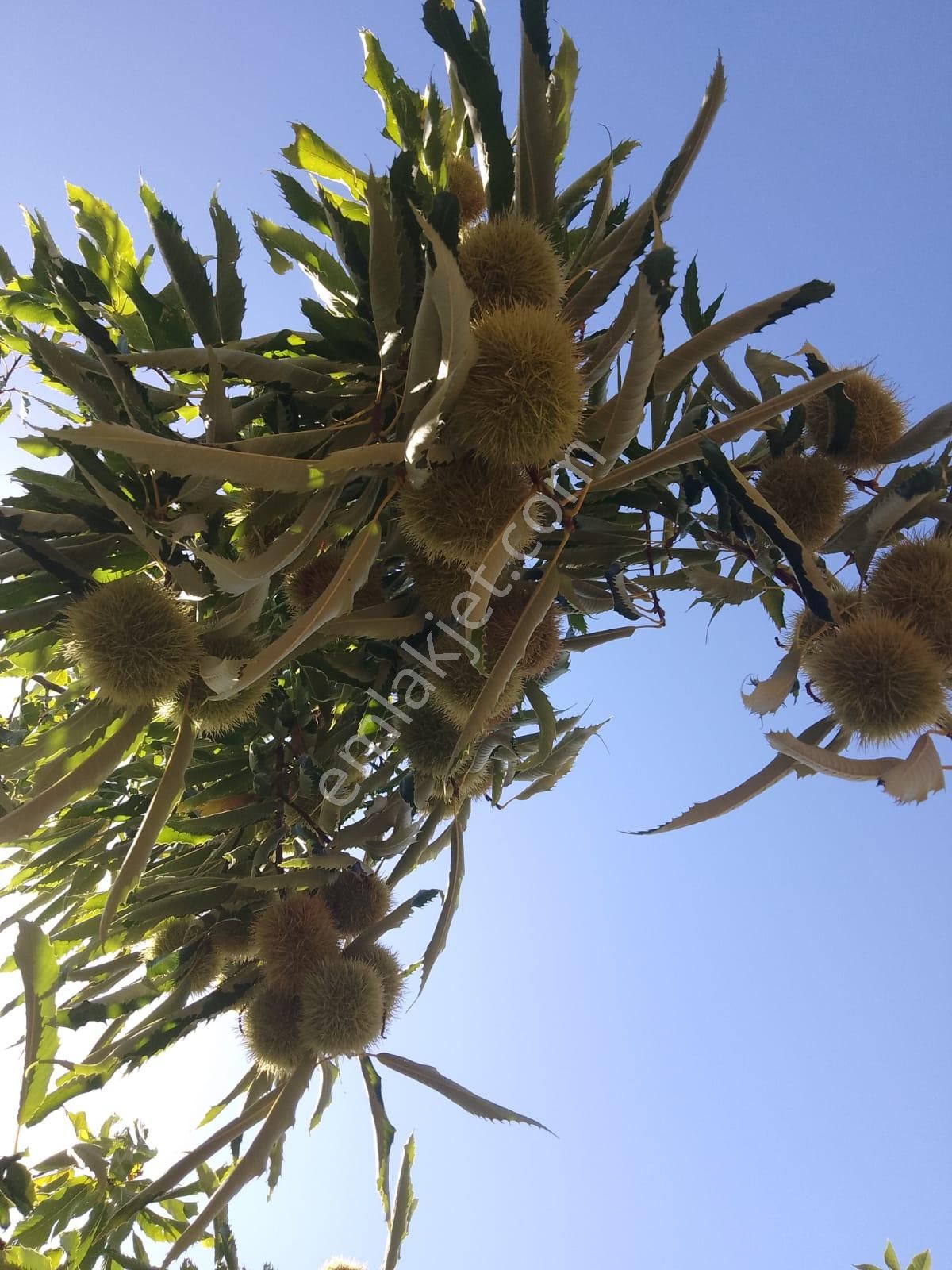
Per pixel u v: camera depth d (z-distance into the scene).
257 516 0.57
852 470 0.61
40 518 0.56
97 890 0.84
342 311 0.69
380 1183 0.70
